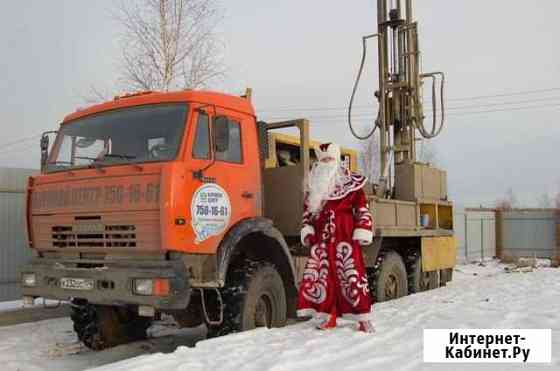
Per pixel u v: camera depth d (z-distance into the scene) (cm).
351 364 434
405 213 1005
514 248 2234
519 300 801
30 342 741
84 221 601
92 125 650
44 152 692
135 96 646
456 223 2061
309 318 748
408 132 1147
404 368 423
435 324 589
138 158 593
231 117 648
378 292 915
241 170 647
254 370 419
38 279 615
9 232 954
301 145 744
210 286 577
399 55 1163
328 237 587
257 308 634
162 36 1341
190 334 800
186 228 557
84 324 711
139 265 552
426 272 1118
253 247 680
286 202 747
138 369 430
